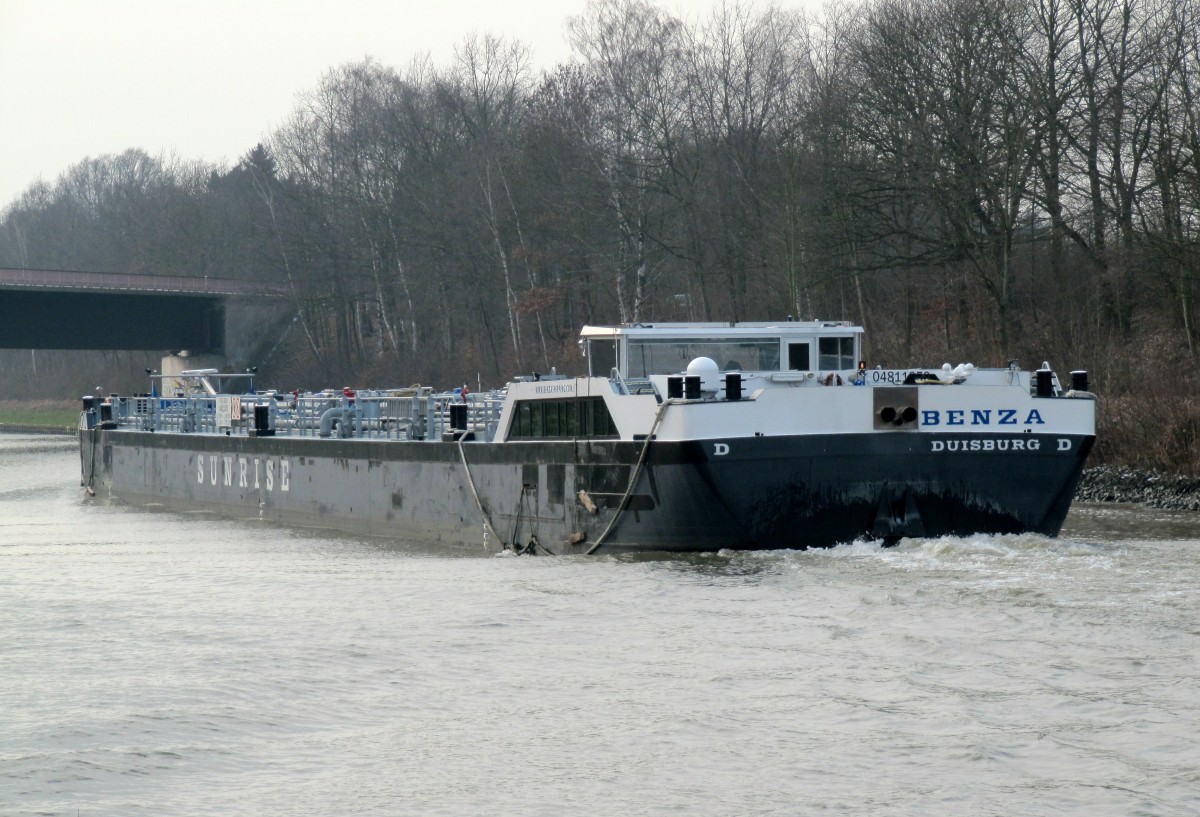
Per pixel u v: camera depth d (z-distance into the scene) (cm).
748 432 8631
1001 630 6794
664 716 5625
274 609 8119
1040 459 8844
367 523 12812
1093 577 7950
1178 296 18538
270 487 14750
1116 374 17738
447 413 12094
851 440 8681
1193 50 19212
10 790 4909
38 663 6769
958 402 8744
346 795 4822
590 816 4597
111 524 15138
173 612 8094
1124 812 4525
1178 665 6084
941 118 19975
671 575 8506
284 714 5806
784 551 8831
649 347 10244
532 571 9044
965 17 19788
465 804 4722
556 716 5678
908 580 7969
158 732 5575
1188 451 14188
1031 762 4988
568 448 9725
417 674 6406
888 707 5650
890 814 4556
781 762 5053
